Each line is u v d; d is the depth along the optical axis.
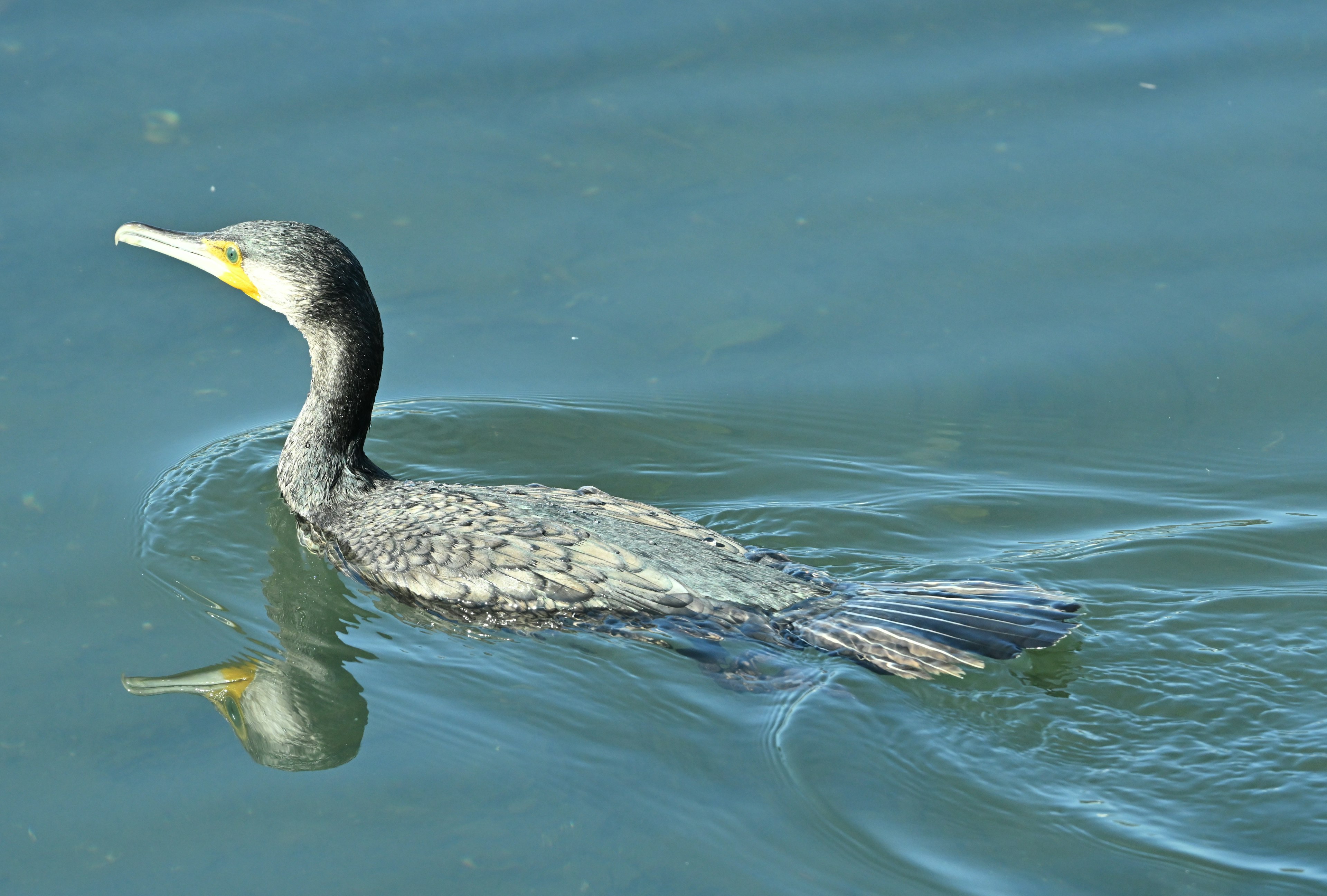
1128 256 16.59
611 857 9.62
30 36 18.98
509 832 9.86
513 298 16.47
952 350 15.83
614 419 15.24
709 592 11.52
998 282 16.47
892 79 18.81
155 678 11.72
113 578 12.95
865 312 16.23
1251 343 15.68
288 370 15.93
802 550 13.26
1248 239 16.67
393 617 12.26
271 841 9.87
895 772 10.10
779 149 17.98
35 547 13.22
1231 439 14.64
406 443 14.96
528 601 11.57
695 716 10.77
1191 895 9.02
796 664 11.02
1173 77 18.61
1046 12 19.64
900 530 13.57
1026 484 14.22
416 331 16.12
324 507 13.25
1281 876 9.11
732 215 17.27
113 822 10.09
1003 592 11.70
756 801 10.01
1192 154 17.64
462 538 11.99
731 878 9.41
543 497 12.62
